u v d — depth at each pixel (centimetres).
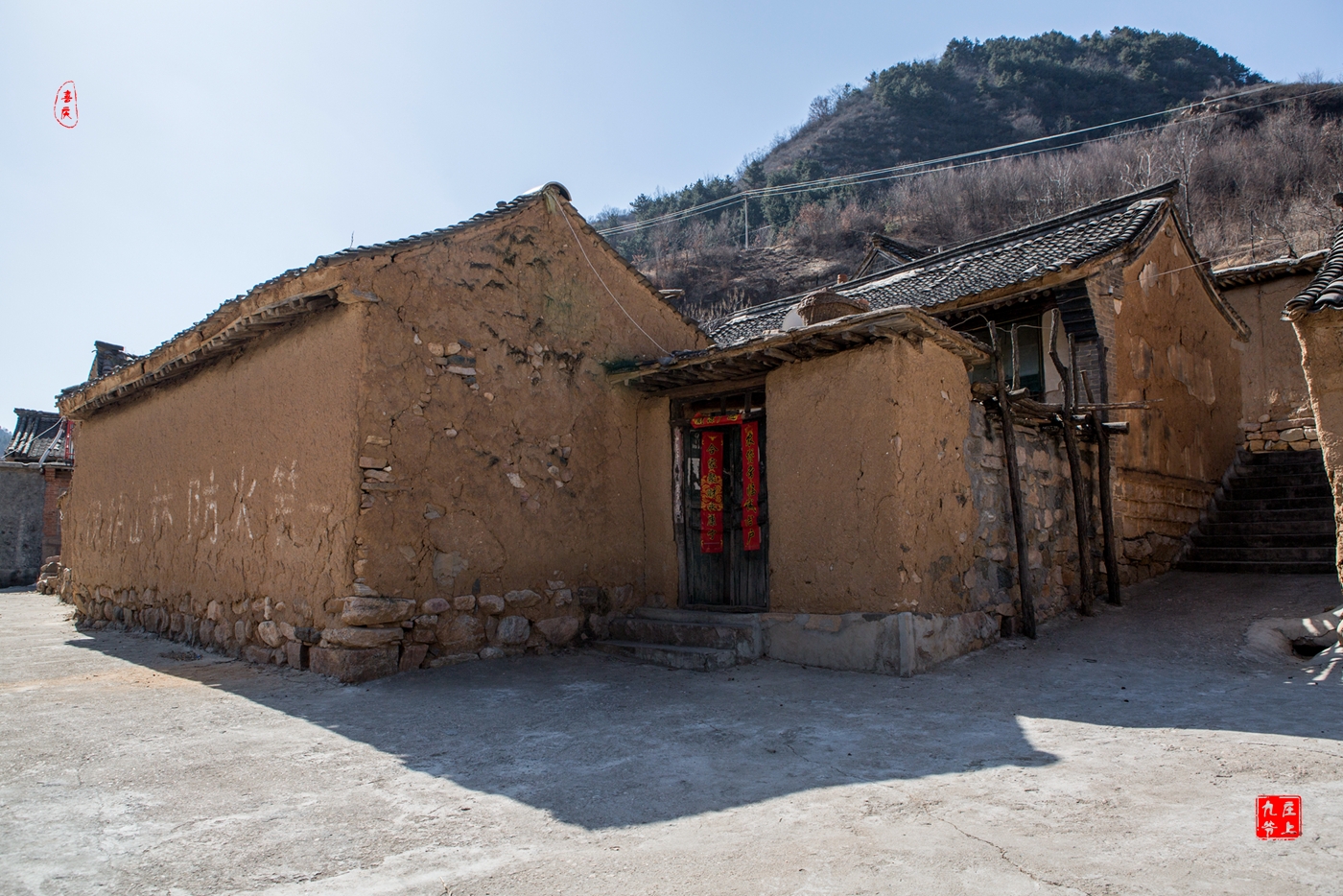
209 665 692
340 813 329
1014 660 662
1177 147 3581
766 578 775
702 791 354
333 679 605
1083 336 953
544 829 309
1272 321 1320
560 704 540
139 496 965
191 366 866
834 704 531
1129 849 272
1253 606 760
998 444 787
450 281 715
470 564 700
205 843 295
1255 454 1248
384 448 646
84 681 623
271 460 722
